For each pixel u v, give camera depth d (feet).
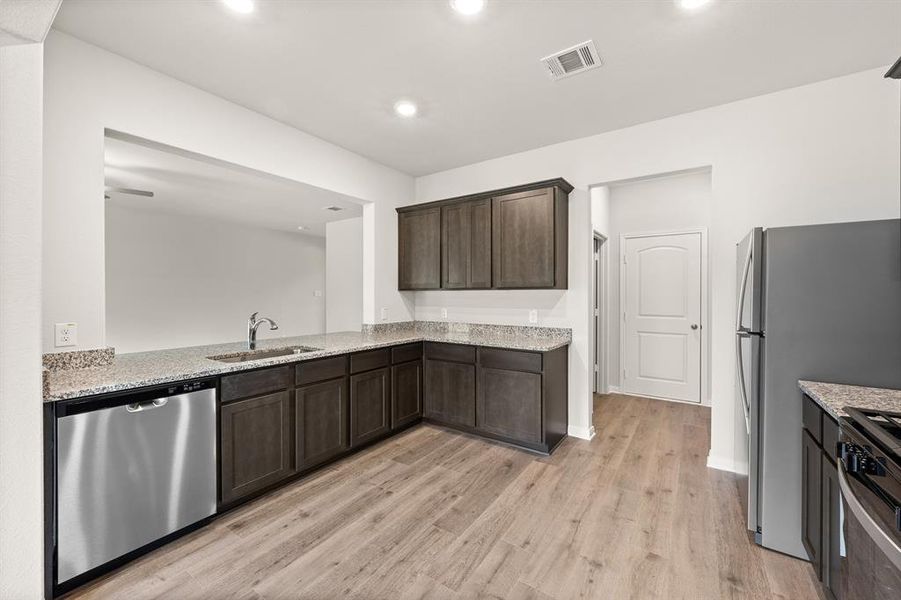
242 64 7.36
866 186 7.60
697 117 9.19
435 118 9.61
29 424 4.43
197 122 8.16
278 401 7.97
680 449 10.08
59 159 6.35
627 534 6.55
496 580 5.53
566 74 7.68
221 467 6.98
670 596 5.23
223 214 21.48
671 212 14.52
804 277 5.76
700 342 14.01
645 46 6.80
